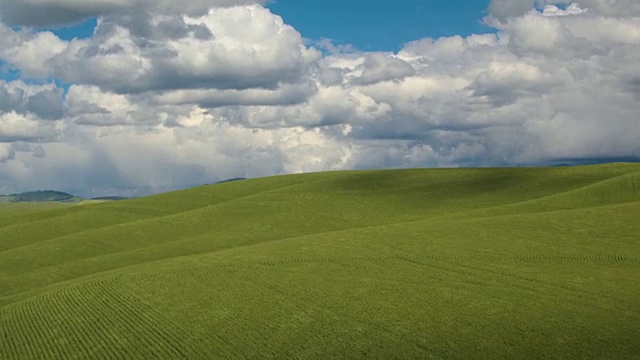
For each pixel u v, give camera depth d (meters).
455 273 44.88
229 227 84.81
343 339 33.03
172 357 32.12
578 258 47.09
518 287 40.25
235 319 37.53
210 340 34.25
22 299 49.56
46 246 79.69
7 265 73.19
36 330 39.06
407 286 42.28
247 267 50.31
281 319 36.97
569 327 32.09
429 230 60.03
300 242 60.00
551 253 48.94
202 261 53.94
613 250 48.69
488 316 34.84
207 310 39.75
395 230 61.66
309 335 33.97
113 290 46.53
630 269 43.53
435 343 31.53
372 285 43.03
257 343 33.31
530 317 34.12
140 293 45.03
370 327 34.56
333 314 37.28
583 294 37.72
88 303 43.88
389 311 37.12
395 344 31.83
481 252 50.62
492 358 29.08
